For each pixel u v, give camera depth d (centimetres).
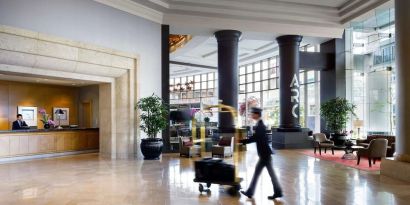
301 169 840
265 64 2192
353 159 1032
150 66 1134
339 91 1436
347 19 1313
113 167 871
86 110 1437
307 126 1809
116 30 1016
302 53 1435
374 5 1147
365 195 565
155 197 554
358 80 1445
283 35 1395
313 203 515
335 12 1314
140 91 1087
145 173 780
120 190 604
